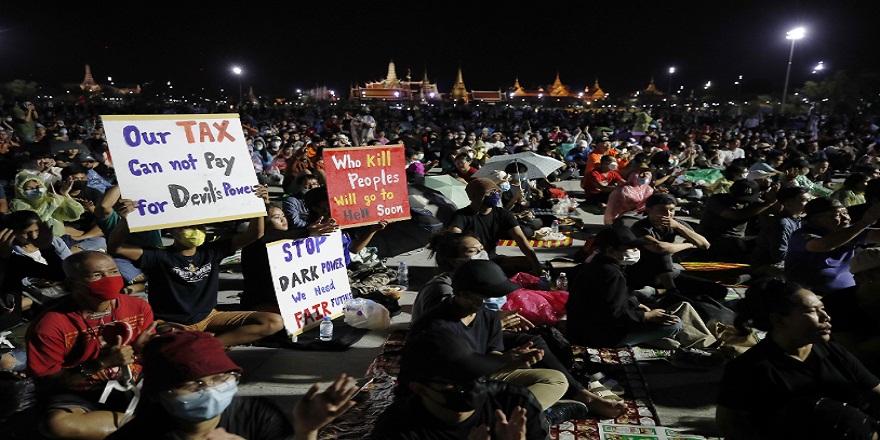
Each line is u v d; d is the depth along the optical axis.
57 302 3.92
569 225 11.78
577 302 5.68
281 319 5.66
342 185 6.70
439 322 3.59
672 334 5.61
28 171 9.07
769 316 3.50
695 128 39.25
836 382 3.52
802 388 3.48
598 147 14.37
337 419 4.55
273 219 6.10
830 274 6.32
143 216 5.10
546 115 57.94
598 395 4.91
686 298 6.24
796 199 7.67
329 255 6.31
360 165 6.81
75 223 9.91
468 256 4.93
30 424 3.92
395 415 2.98
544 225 11.73
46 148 13.54
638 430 4.55
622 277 5.52
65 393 3.71
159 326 4.34
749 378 3.49
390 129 28.75
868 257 4.56
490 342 3.99
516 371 4.49
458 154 14.04
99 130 18.89
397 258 9.25
